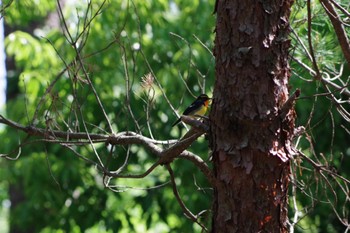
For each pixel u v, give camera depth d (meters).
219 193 5.63
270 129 5.55
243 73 5.56
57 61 13.59
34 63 13.51
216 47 5.72
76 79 6.44
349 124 13.87
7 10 9.94
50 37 13.47
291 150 5.64
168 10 14.32
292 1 5.71
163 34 13.74
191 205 14.18
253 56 5.56
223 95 5.62
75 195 16.03
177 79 13.35
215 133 5.66
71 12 12.81
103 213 15.60
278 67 5.61
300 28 7.93
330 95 6.34
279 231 5.56
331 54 7.57
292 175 6.89
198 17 14.06
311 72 7.04
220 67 5.67
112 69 13.47
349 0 7.42
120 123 13.62
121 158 14.34
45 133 6.77
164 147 7.69
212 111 5.69
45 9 12.62
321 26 7.94
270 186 5.54
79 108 6.48
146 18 13.38
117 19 13.04
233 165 5.54
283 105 5.55
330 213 13.62
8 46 13.31
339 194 13.34
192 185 14.26
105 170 6.52
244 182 5.53
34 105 13.81
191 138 6.04
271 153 5.53
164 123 13.66
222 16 5.69
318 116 13.19
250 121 5.51
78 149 14.41
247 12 5.61
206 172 6.26
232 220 5.55
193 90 13.45
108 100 13.59
